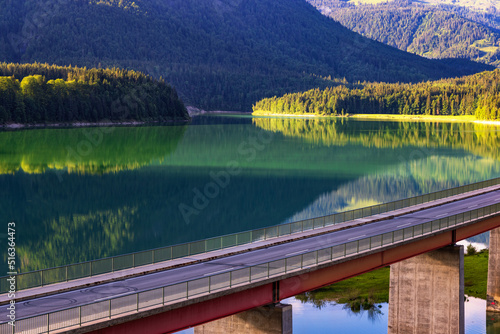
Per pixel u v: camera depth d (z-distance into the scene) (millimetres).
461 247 55938
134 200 141125
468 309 68250
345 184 166250
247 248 50844
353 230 58812
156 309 34281
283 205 138500
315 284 44500
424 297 56719
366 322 62094
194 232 112938
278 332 41500
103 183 159875
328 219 60812
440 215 66750
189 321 36688
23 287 45812
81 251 100812
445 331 55906
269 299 41656
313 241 54219
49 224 118375
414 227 52969
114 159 198875
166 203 139000
